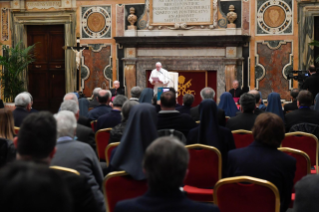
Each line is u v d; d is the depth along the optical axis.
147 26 12.00
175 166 1.59
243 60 11.55
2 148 3.13
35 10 12.65
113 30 12.23
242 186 2.58
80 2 12.35
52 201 0.95
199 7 11.67
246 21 11.44
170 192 1.62
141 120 2.84
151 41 11.71
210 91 5.92
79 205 2.05
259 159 2.84
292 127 4.61
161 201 1.60
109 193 2.87
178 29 11.80
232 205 2.63
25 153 1.98
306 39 11.04
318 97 6.50
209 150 3.58
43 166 1.02
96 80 12.45
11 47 12.11
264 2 11.28
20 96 5.05
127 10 12.12
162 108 4.19
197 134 3.77
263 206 2.56
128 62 12.05
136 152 2.82
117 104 5.25
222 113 5.21
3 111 3.54
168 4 11.84
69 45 12.55
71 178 2.06
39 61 13.01
